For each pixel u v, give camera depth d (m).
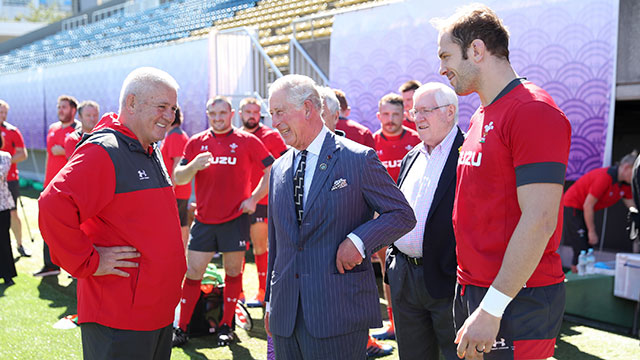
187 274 3.56
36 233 7.50
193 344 3.57
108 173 1.86
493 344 1.52
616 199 4.61
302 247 1.88
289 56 9.20
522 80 1.61
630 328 3.90
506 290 1.45
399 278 2.44
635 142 8.09
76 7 29.78
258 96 7.43
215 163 3.55
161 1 20.77
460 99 5.49
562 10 4.82
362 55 6.41
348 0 10.27
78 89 11.57
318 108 1.93
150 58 9.35
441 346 2.35
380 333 3.61
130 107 1.97
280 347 1.96
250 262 6.01
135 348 1.93
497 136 1.56
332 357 1.83
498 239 1.60
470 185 1.67
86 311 1.93
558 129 1.45
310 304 1.84
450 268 2.28
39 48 23.19
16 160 6.09
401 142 4.04
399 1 5.98
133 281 1.92
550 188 1.42
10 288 4.86
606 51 4.58
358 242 1.77
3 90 15.07
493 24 1.59
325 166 1.88
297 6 11.83
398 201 1.89
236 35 8.25
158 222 1.98
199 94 8.28
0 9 39.28
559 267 1.66
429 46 5.70
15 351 3.38
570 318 4.12
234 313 3.69
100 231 1.93
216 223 3.51
